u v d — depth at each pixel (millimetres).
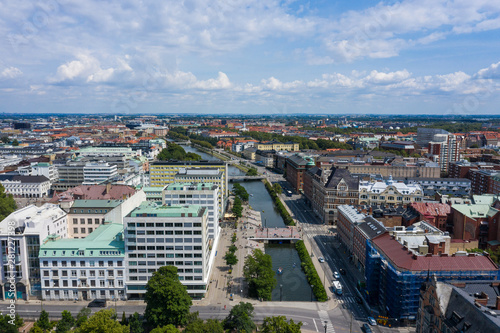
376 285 182125
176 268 169875
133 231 181375
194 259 184500
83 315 158875
